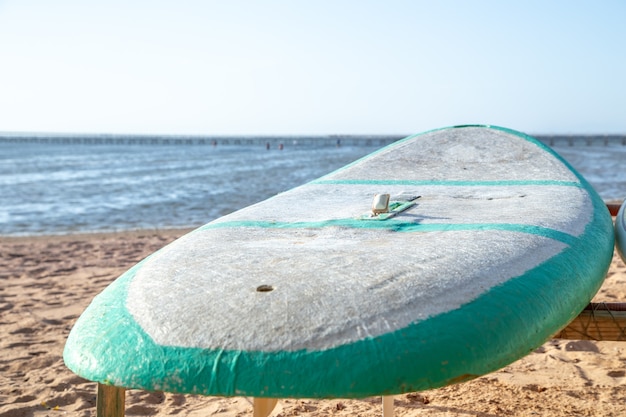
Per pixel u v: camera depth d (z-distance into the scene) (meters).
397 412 3.37
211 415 3.56
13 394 3.92
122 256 9.02
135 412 3.63
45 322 5.54
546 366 4.03
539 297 1.67
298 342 1.36
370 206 2.64
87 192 21.55
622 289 5.69
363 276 1.63
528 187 2.97
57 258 8.95
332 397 1.31
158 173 31.91
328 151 75.56
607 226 2.54
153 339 1.45
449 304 1.50
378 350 1.35
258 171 32.66
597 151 64.69
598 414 3.26
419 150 3.76
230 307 1.50
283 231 2.25
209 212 15.77
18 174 31.95
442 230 2.12
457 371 1.38
